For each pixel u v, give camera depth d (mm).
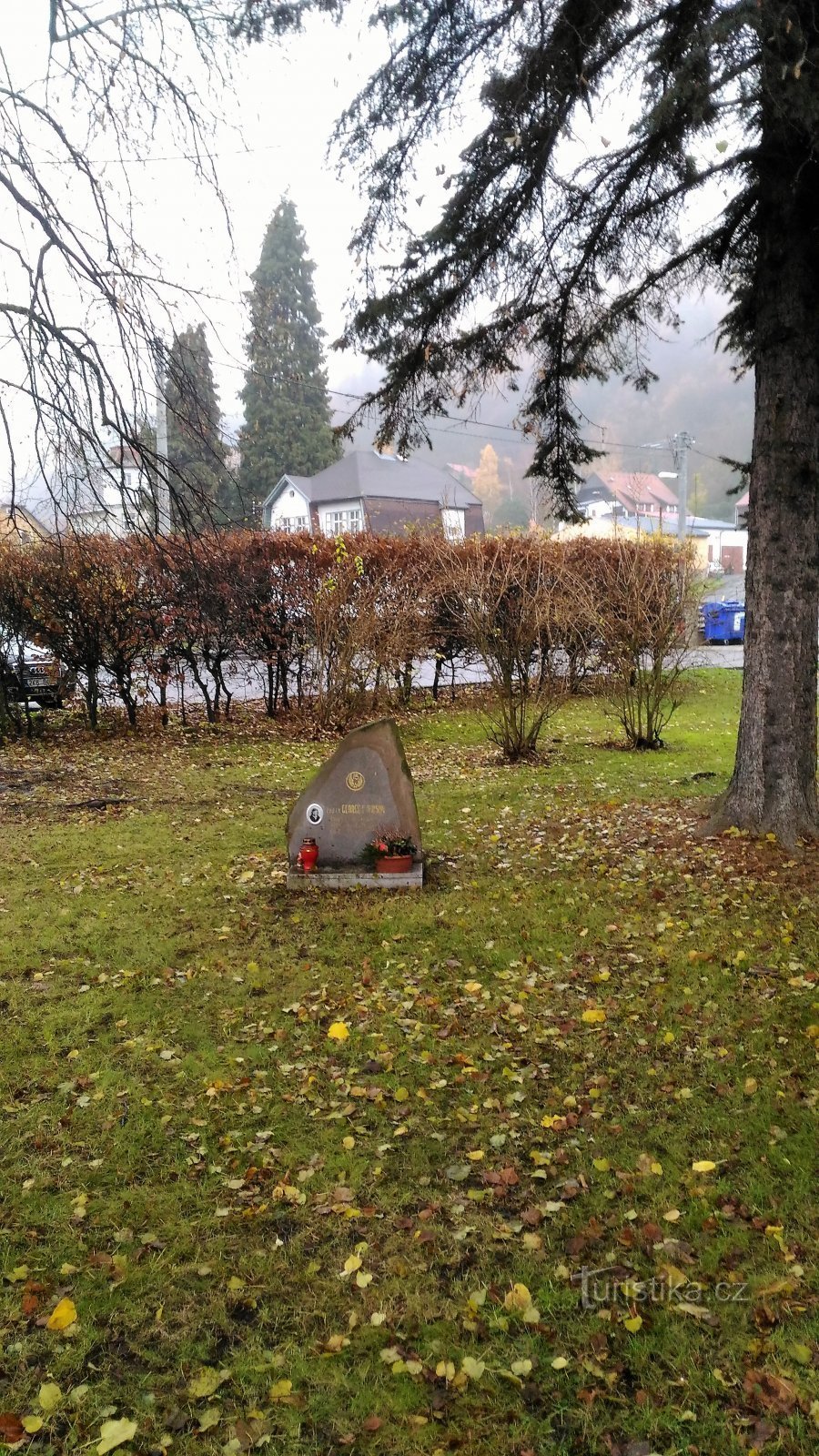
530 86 5734
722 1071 3852
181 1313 2650
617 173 6719
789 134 5570
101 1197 3152
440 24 5898
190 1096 3783
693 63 4824
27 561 11695
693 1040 4129
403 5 5660
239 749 11984
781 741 6770
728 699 16828
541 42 5672
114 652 12688
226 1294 2721
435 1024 4375
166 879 6508
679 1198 3076
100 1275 2783
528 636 10859
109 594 12250
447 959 5094
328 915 5738
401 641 13328
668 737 12688
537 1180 3225
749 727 6902
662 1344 2486
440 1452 2191
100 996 4672
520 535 16219
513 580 11586
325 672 12898
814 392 6293
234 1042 4223
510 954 5129
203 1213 3082
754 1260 2766
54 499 5727
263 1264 2838
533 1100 3723
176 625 12453
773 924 5387
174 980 4871
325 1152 3402
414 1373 2424
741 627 31281
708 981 4676
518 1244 2908
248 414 26172
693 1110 3574
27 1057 4090
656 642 11555
